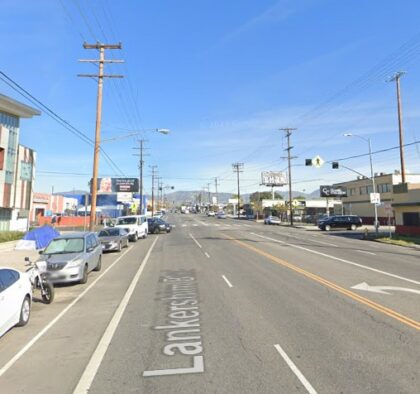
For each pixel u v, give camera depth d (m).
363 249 26.48
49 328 9.41
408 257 22.02
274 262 19.53
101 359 7.14
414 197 37.06
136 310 10.79
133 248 29.02
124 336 8.48
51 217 59.00
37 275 12.26
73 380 6.27
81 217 62.78
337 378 5.96
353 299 11.27
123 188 88.19
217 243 31.28
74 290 14.12
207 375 6.23
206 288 13.41
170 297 12.24
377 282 13.96
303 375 6.10
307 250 25.23
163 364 6.77
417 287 13.02
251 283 14.03
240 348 7.42
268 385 5.79
